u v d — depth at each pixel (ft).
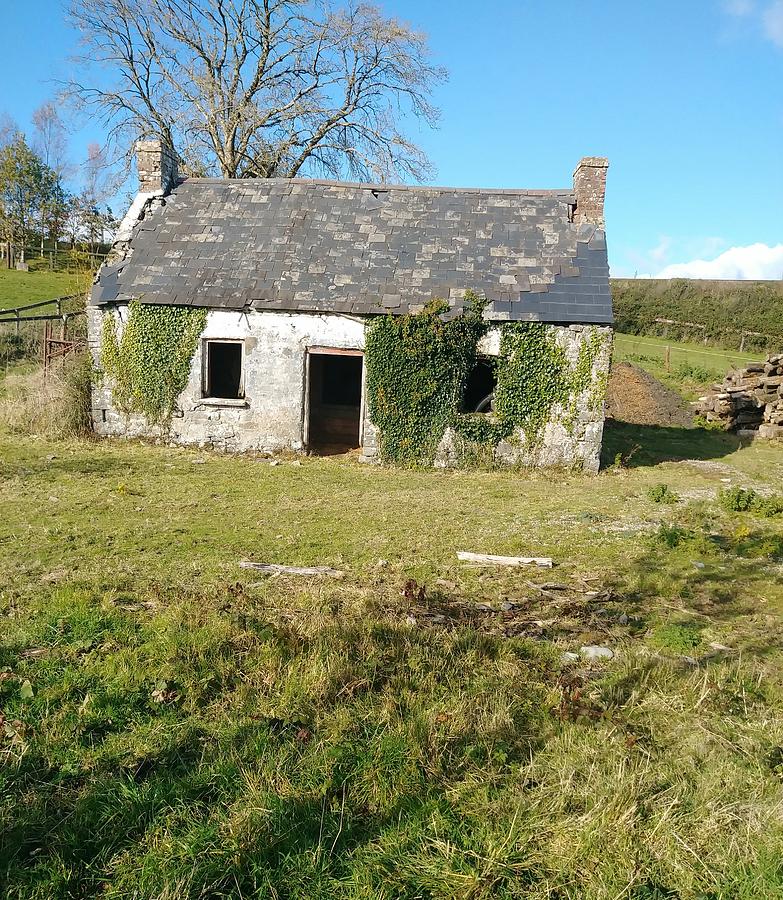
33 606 17.81
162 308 48.01
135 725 12.89
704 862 9.89
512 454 47.29
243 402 48.34
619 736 12.98
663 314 145.89
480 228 52.44
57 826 10.36
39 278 129.49
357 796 11.16
